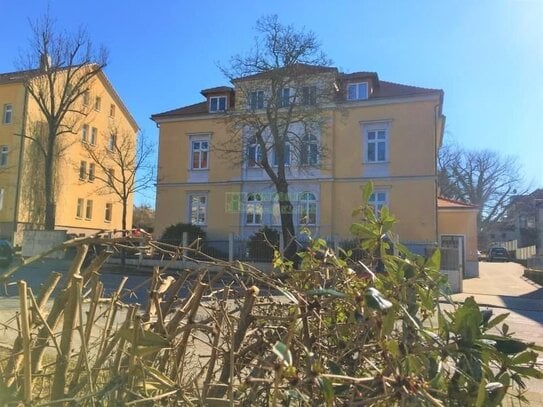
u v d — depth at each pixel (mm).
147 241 2719
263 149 24719
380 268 2932
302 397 1954
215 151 31562
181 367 2455
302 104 24938
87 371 2236
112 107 43344
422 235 26922
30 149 35312
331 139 28953
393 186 27750
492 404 2191
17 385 2424
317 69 24656
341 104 28391
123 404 2088
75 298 2301
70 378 2479
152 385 2240
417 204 27250
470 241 31250
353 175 28484
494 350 2229
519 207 62156
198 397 2236
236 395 2256
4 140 35750
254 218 30188
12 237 32656
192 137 32344
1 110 36312
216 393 2367
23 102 35281
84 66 33031
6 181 34844
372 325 2266
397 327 2377
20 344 2549
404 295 2521
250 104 26547
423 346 2262
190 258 2908
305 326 2361
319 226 28516
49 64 30906
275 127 24375
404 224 27266
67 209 37719
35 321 2500
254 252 23172
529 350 2262
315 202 28938
